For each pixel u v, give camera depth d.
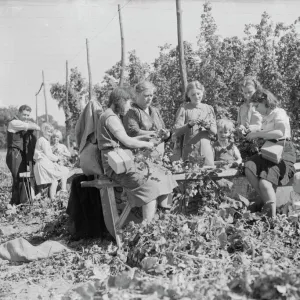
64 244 6.73
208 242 5.13
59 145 12.43
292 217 5.71
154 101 20.20
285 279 3.93
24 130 11.39
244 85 7.47
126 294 3.91
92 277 4.87
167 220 5.48
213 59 18.08
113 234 6.43
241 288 4.02
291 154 6.24
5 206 10.96
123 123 6.44
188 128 6.96
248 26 18.11
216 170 6.34
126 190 6.08
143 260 4.80
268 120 6.20
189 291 3.94
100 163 6.67
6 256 6.30
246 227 5.89
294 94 17.03
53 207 10.12
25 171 11.41
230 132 6.93
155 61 20.84
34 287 5.03
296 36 17.61
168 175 6.14
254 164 6.10
